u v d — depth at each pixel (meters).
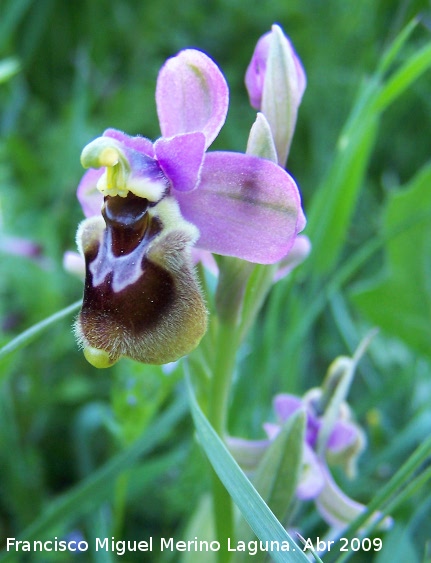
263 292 0.07
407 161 0.16
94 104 0.16
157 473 0.09
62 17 0.17
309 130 0.15
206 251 0.07
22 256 0.12
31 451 0.10
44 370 0.11
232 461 0.05
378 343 0.12
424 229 0.11
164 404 0.11
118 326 0.06
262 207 0.06
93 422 0.09
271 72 0.07
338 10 0.17
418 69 0.09
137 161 0.06
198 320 0.06
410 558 0.08
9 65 0.10
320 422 0.08
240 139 0.16
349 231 0.14
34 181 0.14
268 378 0.10
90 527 0.08
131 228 0.06
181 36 0.18
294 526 0.09
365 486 0.10
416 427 0.09
